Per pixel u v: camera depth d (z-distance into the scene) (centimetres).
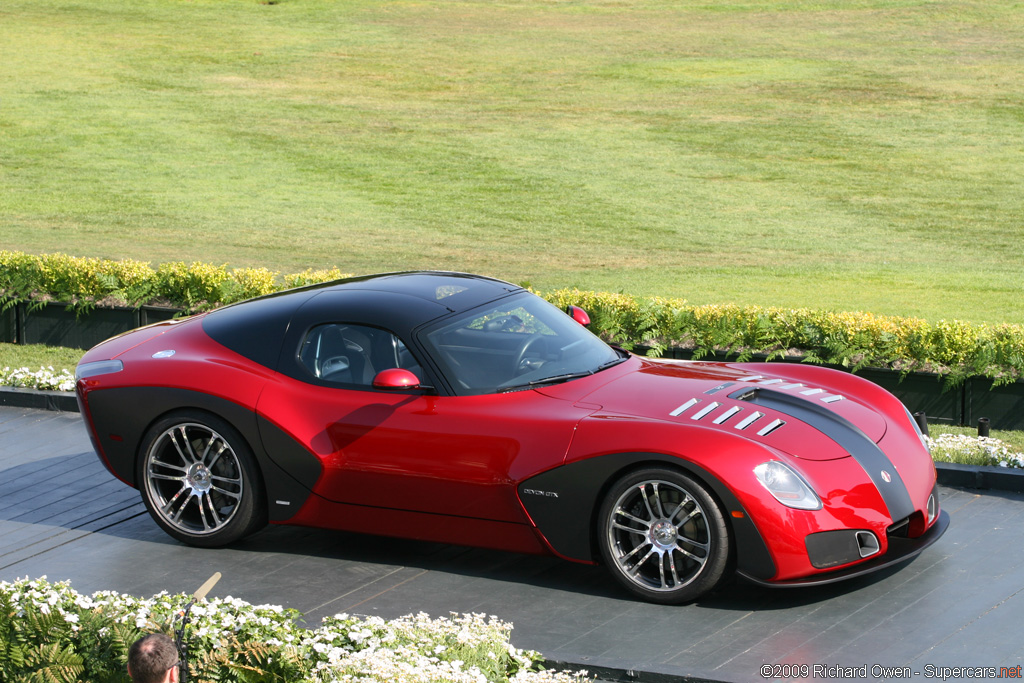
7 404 1184
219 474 791
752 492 632
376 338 770
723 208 2908
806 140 3706
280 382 780
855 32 5603
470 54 5450
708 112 4169
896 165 3344
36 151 3653
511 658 578
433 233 2645
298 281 1514
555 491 683
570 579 710
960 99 4175
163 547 792
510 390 738
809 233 2622
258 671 544
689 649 598
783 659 581
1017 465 870
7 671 583
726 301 1889
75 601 599
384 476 733
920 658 578
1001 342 1170
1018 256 2341
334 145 3781
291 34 5944
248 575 736
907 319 1251
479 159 3553
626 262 2316
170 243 2473
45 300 1554
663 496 665
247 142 3828
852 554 646
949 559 712
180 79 4875
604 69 5031
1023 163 3306
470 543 727
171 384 794
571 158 3550
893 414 747
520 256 2381
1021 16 5675
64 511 868
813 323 1287
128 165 3481
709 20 6153
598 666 575
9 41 5556
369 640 569
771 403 722
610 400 722
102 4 6612
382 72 5069
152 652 427
